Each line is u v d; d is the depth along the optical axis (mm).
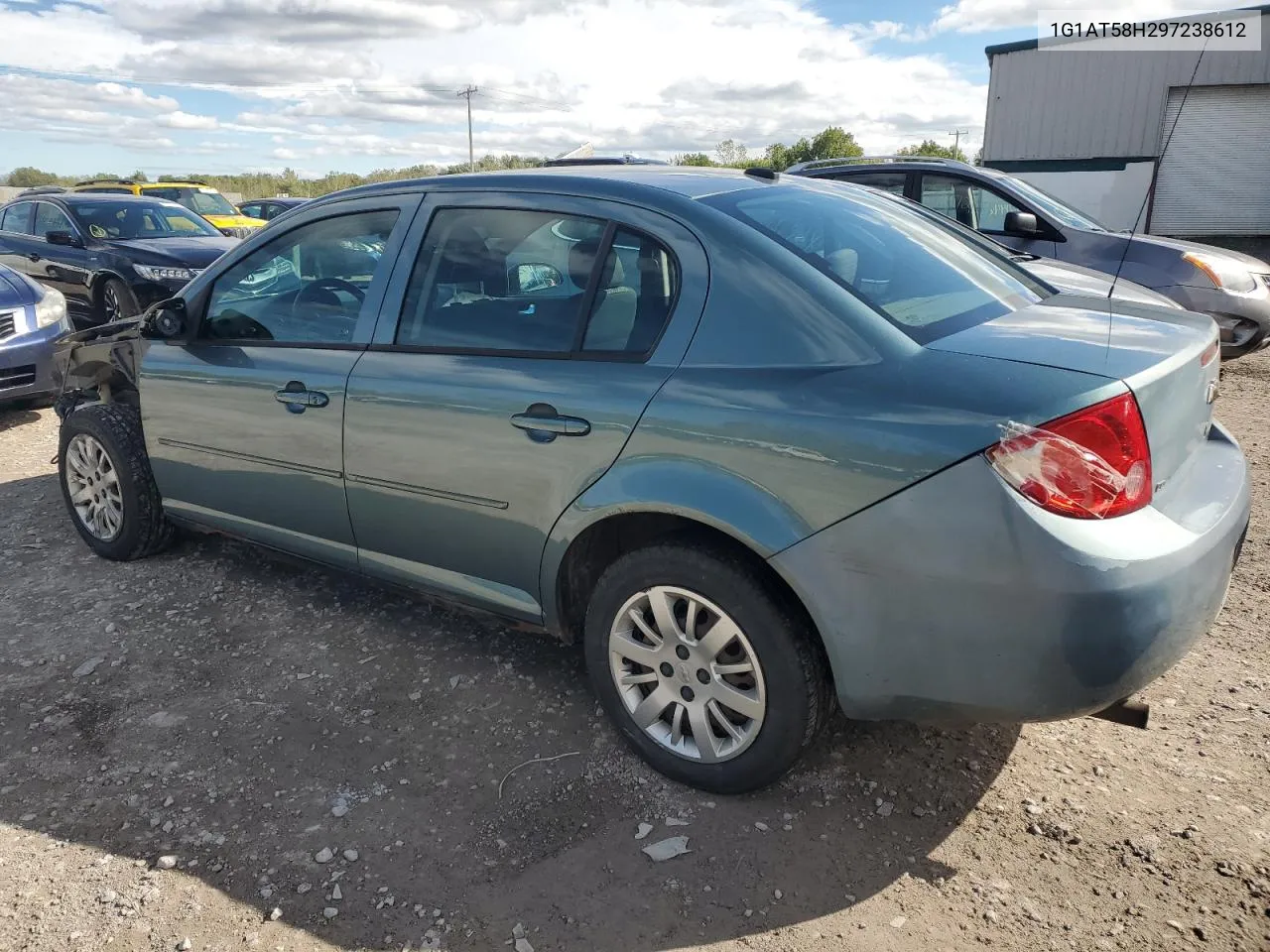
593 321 2783
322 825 2623
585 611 3037
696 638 2633
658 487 2525
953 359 2305
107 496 4355
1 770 2896
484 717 3125
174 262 9453
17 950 2209
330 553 3543
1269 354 8758
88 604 3996
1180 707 3062
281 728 3088
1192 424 2492
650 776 2801
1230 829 2490
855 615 2297
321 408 3307
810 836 2529
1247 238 20203
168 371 3875
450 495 3021
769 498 2373
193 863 2486
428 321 3141
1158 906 2248
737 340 2512
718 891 2348
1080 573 2051
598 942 2203
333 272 3451
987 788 2689
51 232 10312
